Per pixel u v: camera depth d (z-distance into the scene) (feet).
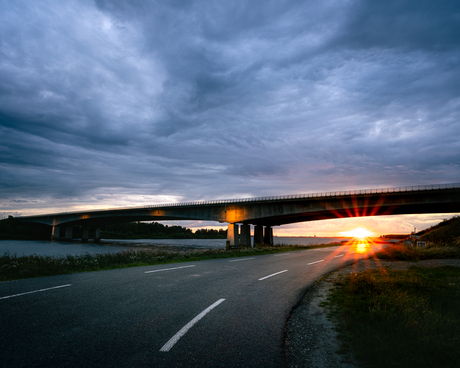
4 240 306.35
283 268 43.27
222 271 37.93
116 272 35.32
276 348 13.17
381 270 39.14
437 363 11.50
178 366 10.95
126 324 15.48
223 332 14.93
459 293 23.68
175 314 17.67
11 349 11.82
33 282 27.35
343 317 18.31
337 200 153.89
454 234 108.99
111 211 252.83
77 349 12.10
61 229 404.98
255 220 190.80
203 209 201.57
